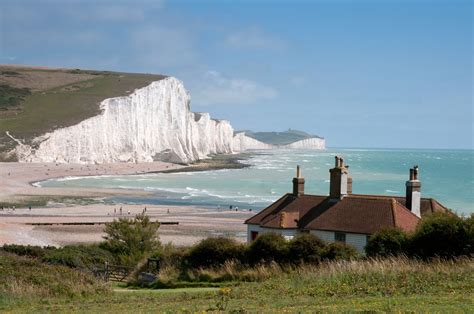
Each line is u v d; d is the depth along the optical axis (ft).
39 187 470.39
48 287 90.43
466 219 100.94
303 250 104.22
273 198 444.96
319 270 90.02
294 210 137.39
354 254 103.40
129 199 411.75
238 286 90.53
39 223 271.69
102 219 296.71
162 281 106.22
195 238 240.94
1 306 77.97
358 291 73.61
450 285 73.36
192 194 460.55
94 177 593.01
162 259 119.24
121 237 153.17
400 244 102.01
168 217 317.01
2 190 431.84
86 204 373.20
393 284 75.82
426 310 57.36
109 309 72.28
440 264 86.84
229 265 106.32
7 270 97.40
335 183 133.90
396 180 607.37
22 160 634.02
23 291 87.10
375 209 125.80
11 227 241.55
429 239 98.94
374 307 60.70
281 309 62.95
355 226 124.36
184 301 76.54
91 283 98.58
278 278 92.17
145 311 67.21
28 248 143.23
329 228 126.82
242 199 433.89
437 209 136.67
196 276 106.11
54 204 367.04
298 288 79.20
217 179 615.16
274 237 108.47
